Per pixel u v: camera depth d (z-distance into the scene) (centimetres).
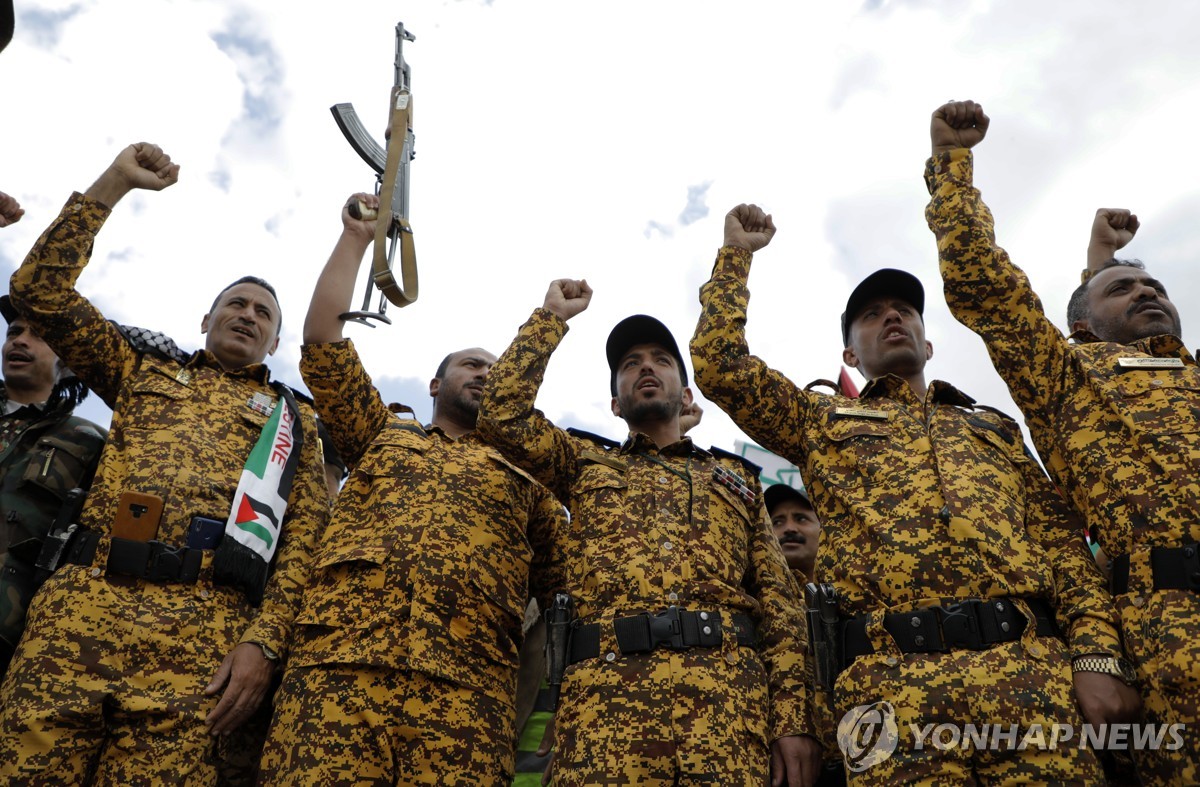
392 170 407
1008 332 331
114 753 324
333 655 326
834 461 332
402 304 399
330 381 384
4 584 367
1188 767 263
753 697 320
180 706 329
